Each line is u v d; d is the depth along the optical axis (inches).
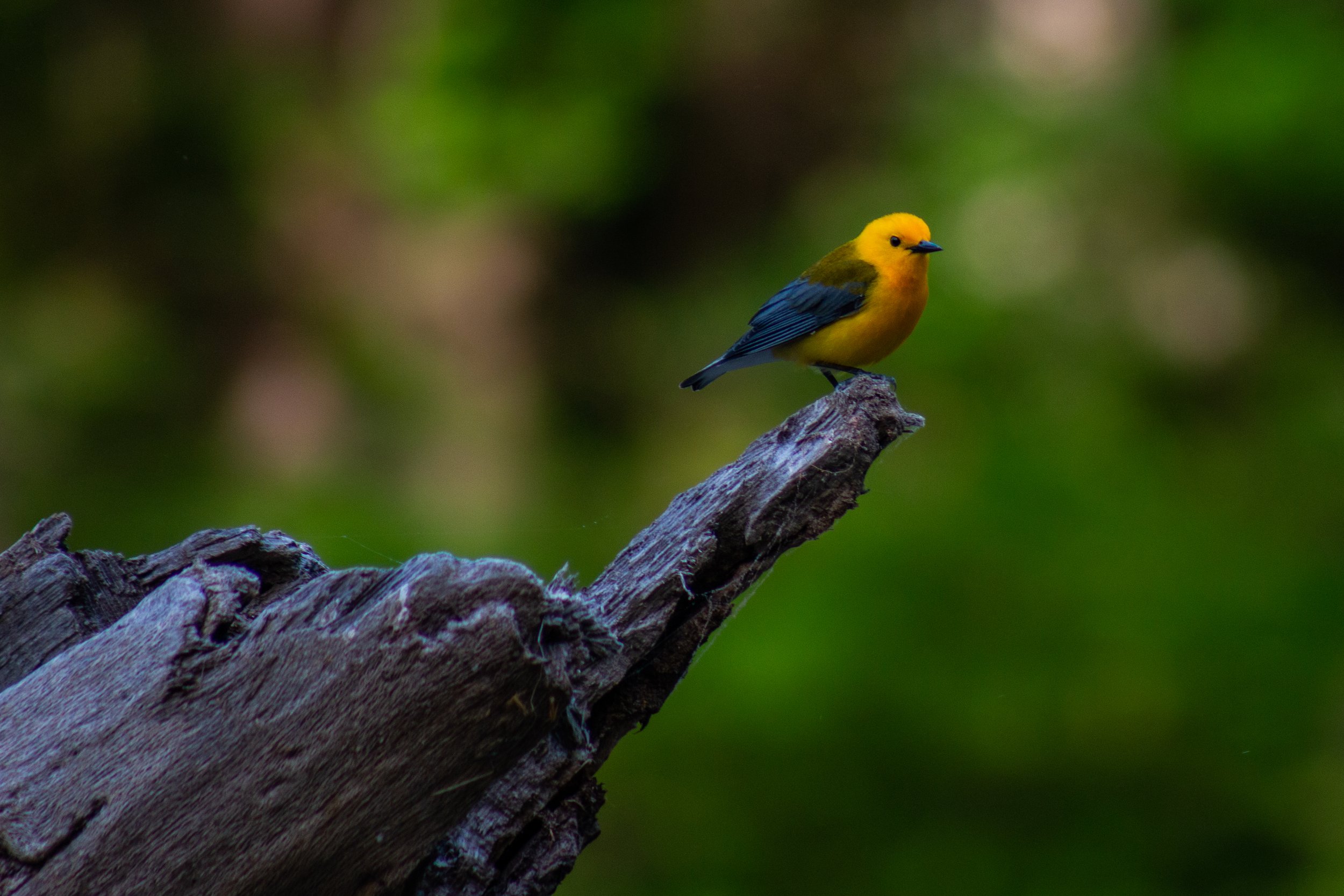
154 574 144.7
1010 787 428.8
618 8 705.0
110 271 789.9
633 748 444.8
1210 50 621.0
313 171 772.0
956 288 589.3
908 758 429.1
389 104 719.7
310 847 116.0
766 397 671.8
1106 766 429.1
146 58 783.1
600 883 433.1
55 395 745.6
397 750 116.1
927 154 646.5
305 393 745.0
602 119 706.8
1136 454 523.5
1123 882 412.5
